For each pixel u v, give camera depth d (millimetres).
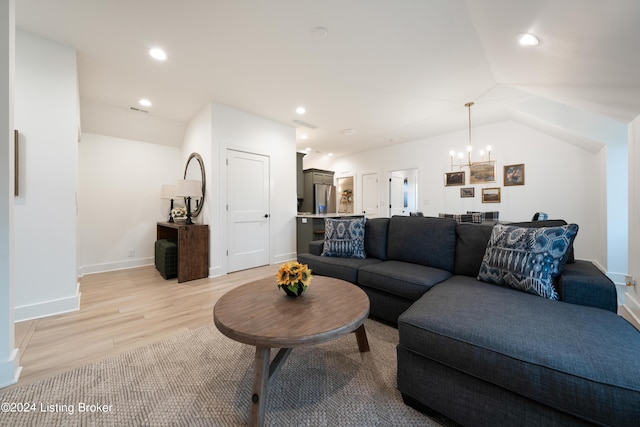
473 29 2080
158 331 1966
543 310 1203
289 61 2557
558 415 843
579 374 798
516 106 3689
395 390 1316
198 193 3525
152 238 4367
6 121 1331
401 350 1218
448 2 1795
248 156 3988
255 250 4094
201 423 1109
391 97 3432
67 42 2250
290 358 1595
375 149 6586
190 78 2883
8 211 1341
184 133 4465
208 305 2500
